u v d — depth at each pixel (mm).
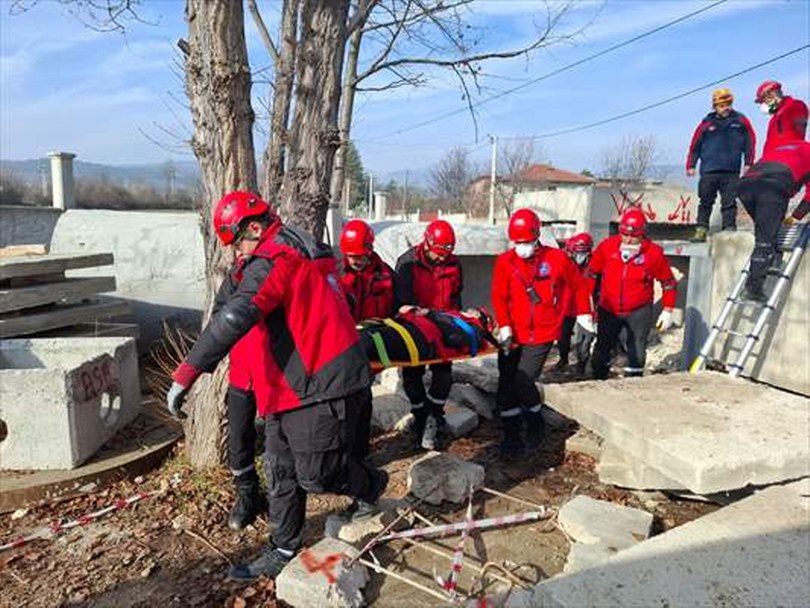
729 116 7742
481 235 9492
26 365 5230
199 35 3771
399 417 5324
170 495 4051
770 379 6094
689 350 7051
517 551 3457
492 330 5395
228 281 3510
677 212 13906
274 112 4246
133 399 5117
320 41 4070
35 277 5996
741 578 2607
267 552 3252
